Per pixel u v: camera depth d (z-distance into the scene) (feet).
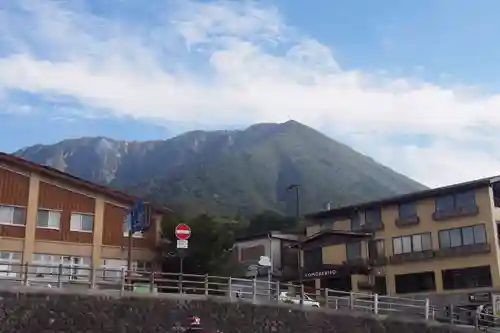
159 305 97.71
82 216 149.48
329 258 189.98
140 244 157.17
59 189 147.64
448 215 168.76
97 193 153.07
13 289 87.71
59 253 143.33
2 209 138.51
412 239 175.94
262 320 105.09
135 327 94.73
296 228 240.73
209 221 168.14
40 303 88.89
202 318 100.17
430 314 128.26
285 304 108.47
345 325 113.09
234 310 103.14
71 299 91.40
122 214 156.35
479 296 157.38
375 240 183.32
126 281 119.55
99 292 93.97
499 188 168.55
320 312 111.34
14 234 138.41
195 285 156.87
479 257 160.45
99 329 91.97
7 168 141.38
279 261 205.57
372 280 178.60
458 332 119.55
